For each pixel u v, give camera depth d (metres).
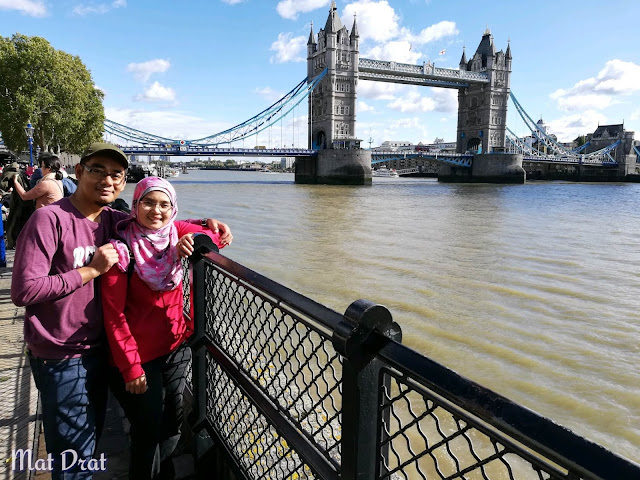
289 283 13.34
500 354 8.41
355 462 1.40
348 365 1.39
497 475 4.39
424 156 100.81
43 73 41.41
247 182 97.06
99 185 2.16
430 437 5.01
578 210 42.44
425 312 10.79
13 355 4.41
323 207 41.06
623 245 22.28
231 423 2.57
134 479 2.51
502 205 47.44
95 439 2.30
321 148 96.94
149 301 2.36
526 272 15.62
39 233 2.02
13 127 41.03
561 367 7.90
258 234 23.41
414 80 108.44
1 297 6.02
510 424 0.95
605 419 6.33
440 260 17.31
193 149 81.69
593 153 122.81
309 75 100.81
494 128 113.38
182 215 32.19
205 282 2.73
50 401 2.15
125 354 2.21
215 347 2.60
